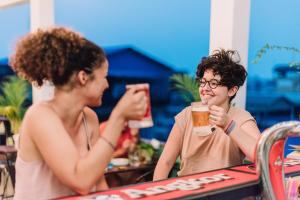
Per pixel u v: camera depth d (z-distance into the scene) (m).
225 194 0.94
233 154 1.47
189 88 2.87
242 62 2.22
